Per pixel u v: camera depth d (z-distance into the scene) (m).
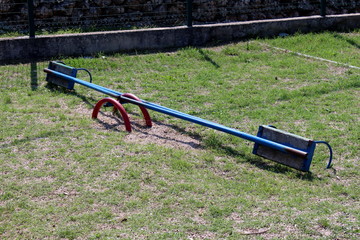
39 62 12.49
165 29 13.89
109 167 7.07
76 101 9.90
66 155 7.45
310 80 11.52
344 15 16.31
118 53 13.30
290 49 14.12
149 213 5.95
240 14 16.94
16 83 10.98
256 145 7.46
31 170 6.99
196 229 5.62
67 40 12.98
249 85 11.07
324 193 6.49
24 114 9.15
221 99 10.13
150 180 6.71
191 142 8.02
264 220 5.82
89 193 6.38
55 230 5.60
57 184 6.61
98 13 15.38
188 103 9.91
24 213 5.92
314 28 15.97
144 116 8.69
